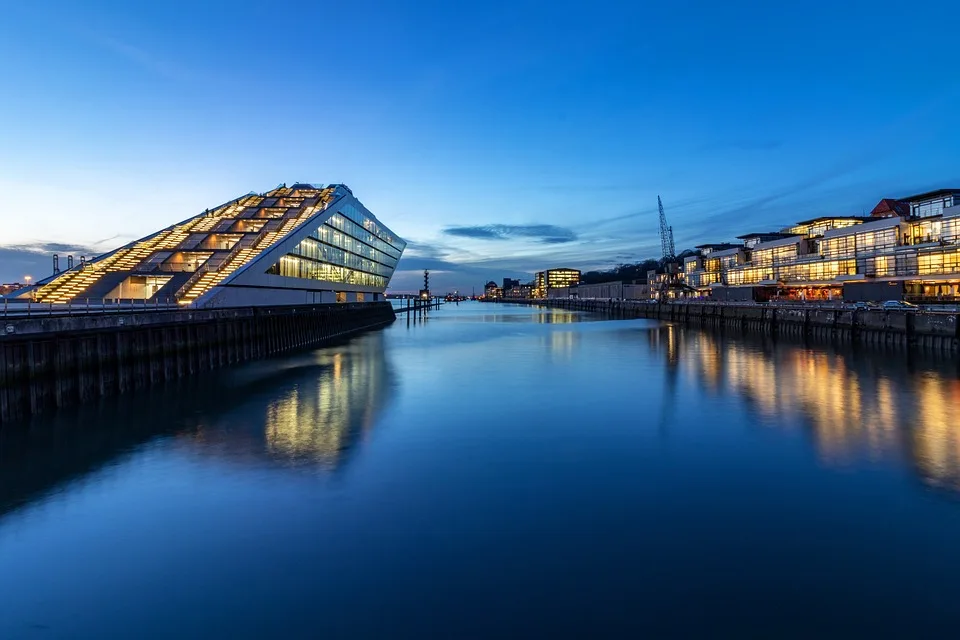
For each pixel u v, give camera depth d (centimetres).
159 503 1358
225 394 2802
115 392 2697
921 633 846
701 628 859
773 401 2567
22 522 1255
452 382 3197
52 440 1916
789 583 983
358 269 9400
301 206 7831
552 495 1398
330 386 3061
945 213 6556
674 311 11075
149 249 5994
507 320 11844
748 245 12144
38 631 870
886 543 1127
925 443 1844
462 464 1647
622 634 845
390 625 870
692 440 1898
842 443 1848
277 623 879
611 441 1891
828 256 8762
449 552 1099
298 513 1293
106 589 980
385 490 1434
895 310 4909
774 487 1443
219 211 7638
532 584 982
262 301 5344
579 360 4272
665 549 1109
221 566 1052
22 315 2408
